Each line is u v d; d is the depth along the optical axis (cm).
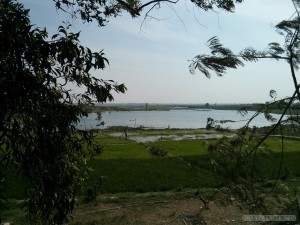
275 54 446
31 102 381
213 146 466
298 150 3061
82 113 432
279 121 442
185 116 15488
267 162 1662
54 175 425
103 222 1109
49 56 385
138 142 3725
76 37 375
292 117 436
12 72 361
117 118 12450
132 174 1780
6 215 1080
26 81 366
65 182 446
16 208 1141
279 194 523
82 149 484
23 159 370
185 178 1714
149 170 1897
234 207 1246
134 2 572
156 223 1108
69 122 414
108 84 439
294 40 437
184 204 1315
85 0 473
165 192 1493
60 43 365
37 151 375
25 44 358
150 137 4681
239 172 448
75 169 457
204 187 1573
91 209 1232
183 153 2770
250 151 448
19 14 352
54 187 427
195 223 553
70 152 458
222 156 454
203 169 1945
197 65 457
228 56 442
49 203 434
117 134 4922
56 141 406
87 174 518
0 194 471
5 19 345
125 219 1144
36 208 465
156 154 2097
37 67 374
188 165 2067
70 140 445
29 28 356
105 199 1341
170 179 1689
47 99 389
